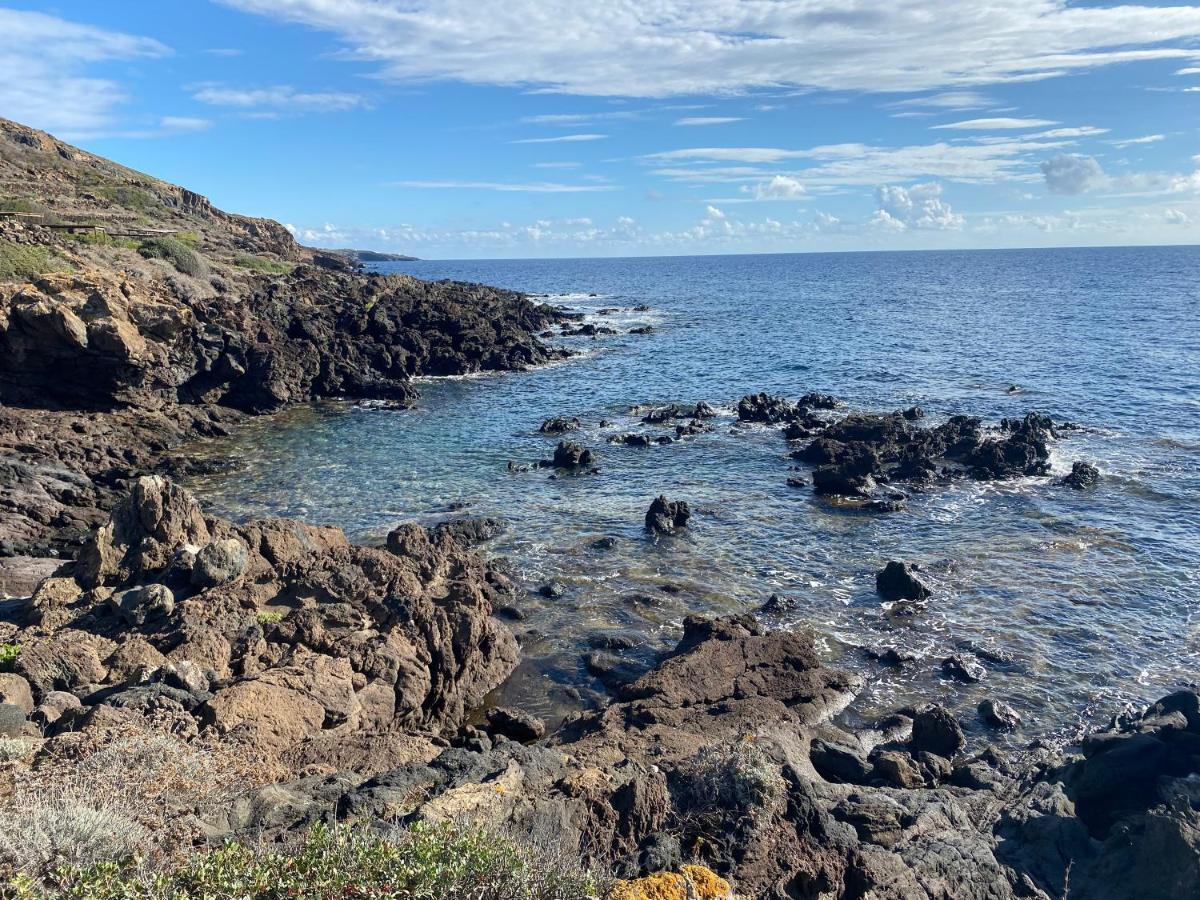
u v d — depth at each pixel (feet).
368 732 50.60
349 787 37.88
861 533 96.48
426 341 218.59
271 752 45.60
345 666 55.88
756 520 101.35
